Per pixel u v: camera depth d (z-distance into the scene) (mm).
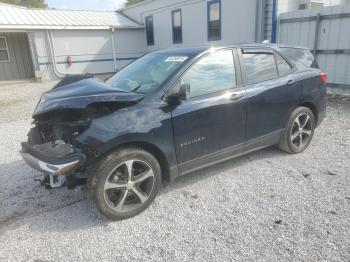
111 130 3061
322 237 2852
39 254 2826
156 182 3434
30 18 17406
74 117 3260
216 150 3863
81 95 3270
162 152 3404
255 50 4270
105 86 3654
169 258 2693
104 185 3096
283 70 4508
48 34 17047
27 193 3963
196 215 3307
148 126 3240
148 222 3229
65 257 2773
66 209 3555
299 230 2965
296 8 11359
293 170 4254
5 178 4414
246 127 4074
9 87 15109
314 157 4668
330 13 8773
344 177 3994
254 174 4184
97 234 3078
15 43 17688
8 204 3709
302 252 2674
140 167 3352
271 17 11031
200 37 15320
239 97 3918
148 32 19703
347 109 7441
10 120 8133
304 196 3572
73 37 17922
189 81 3607
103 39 18969
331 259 2578
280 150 4977
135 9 20297
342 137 5508
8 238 3074
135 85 3740
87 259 2736
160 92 3432
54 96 3469
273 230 2986
